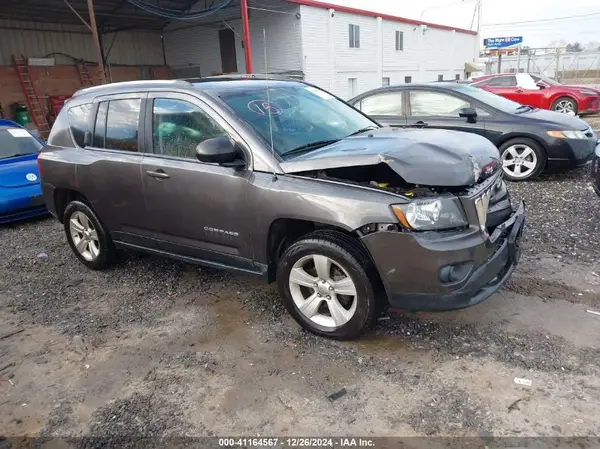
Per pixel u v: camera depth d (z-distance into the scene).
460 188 3.05
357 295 3.11
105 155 4.28
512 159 7.34
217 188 3.52
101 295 4.35
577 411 2.54
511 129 7.17
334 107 4.39
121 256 4.95
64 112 4.82
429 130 3.97
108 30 25.38
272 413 2.68
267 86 4.09
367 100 8.38
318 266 3.23
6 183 6.69
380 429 2.51
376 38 27.77
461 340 3.24
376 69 28.28
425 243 2.83
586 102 14.25
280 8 22.80
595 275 4.04
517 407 2.60
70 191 4.84
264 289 4.23
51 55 23.23
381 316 3.60
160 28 27.50
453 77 38.41
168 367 3.18
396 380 2.89
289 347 3.31
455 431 2.46
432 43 34.12
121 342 3.54
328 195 3.05
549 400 2.63
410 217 2.84
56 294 4.44
